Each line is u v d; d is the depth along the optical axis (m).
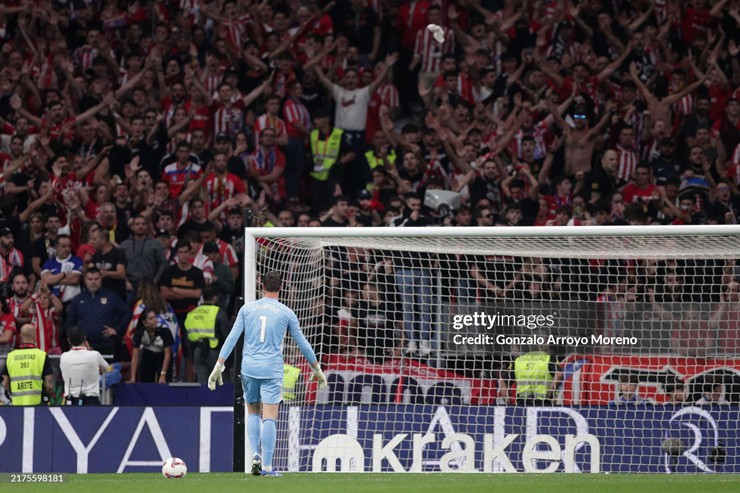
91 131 58.81
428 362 40.94
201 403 42.28
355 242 39.53
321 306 42.94
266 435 29.75
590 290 44.47
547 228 35.59
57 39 62.38
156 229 54.12
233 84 59.50
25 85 60.97
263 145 57.88
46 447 36.47
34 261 53.25
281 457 36.50
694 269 43.16
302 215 53.72
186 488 25.97
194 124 59.00
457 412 35.84
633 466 35.53
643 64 61.19
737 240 38.25
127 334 48.66
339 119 60.12
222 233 54.38
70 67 61.81
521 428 35.66
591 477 32.41
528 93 59.38
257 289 41.16
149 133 58.53
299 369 39.09
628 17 62.81
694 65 60.41
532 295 42.16
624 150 57.88
